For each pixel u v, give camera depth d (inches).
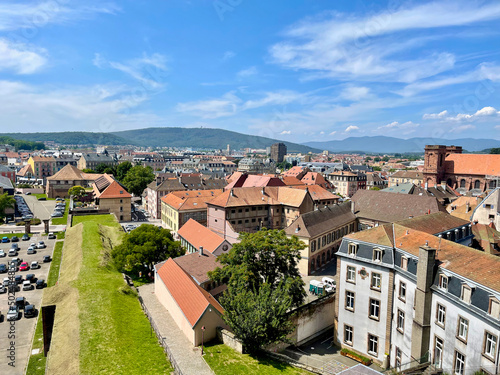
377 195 3737.7
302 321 1999.3
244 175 5383.9
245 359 1611.7
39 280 2866.6
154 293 2532.0
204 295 1905.8
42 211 5900.6
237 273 1931.6
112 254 2962.6
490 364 1202.6
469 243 2367.1
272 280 2073.1
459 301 1349.7
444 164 5816.9
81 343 1674.5
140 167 7608.3
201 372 1478.8
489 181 5295.3
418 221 2149.4
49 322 2127.2
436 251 1604.3
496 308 1198.3
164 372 1475.1
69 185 7504.9
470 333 1299.2
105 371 1465.3
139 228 2992.1
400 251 1734.7
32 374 1779.0
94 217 5054.1
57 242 4158.5
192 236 3211.1
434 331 1488.7
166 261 2524.6
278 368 1553.9
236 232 3577.8
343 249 1964.8
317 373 1536.7
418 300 1539.1
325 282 2672.2
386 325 1766.7
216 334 1819.6
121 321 1930.4
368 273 1836.9
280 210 4106.8
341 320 1975.9
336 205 3587.6
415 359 1556.3
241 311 1636.3
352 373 1274.6
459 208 3248.0
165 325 1956.2
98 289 2319.1
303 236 2947.8
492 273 1309.1
